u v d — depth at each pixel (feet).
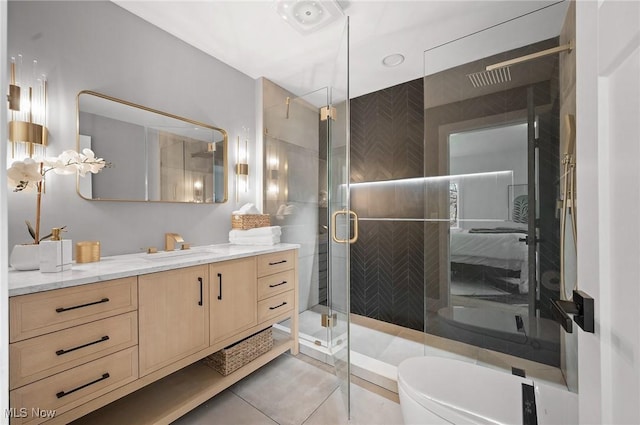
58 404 3.46
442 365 4.41
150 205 6.18
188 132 6.89
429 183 6.92
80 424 4.25
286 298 7.10
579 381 2.03
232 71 8.06
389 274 8.94
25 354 3.22
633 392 1.39
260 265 6.42
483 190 6.30
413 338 8.02
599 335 1.72
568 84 5.18
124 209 5.74
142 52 6.07
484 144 6.25
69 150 4.56
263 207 8.75
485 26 6.22
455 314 6.68
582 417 1.98
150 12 5.89
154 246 6.23
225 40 6.85
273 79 8.77
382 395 5.59
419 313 8.41
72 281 3.56
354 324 8.92
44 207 4.71
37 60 4.66
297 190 8.36
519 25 5.69
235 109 8.13
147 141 6.10
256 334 6.40
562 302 2.06
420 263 8.38
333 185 6.31
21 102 4.49
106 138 5.47
